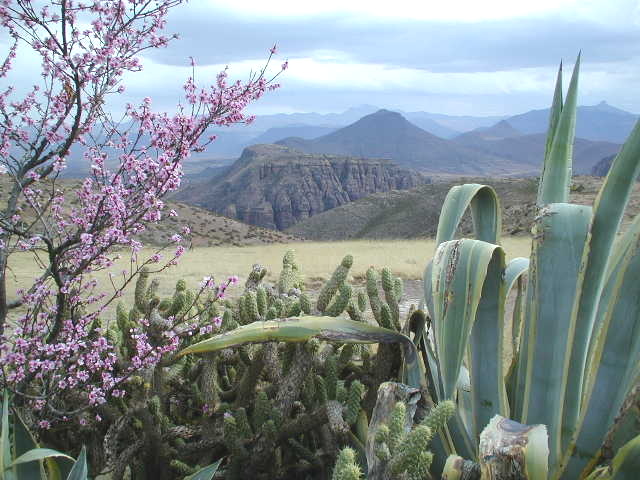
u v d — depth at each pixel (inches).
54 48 126.1
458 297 94.3
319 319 108.7
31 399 124.4
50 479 100.6
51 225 130.2
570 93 102.3
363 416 112.6
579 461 89.0
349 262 128.0
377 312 132.3
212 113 134.6
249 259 664.4
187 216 2751.0
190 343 137.9
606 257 88.4
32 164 127.6
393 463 74.0
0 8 122.6
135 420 129.6
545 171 104.6
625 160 86.4
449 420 99.7
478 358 100.0
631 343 85.4
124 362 129.3
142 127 132.5
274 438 110.5
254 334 107.6
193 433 122.2
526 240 1080.2
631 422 81.4
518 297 122.4
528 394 92.1
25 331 126.2
